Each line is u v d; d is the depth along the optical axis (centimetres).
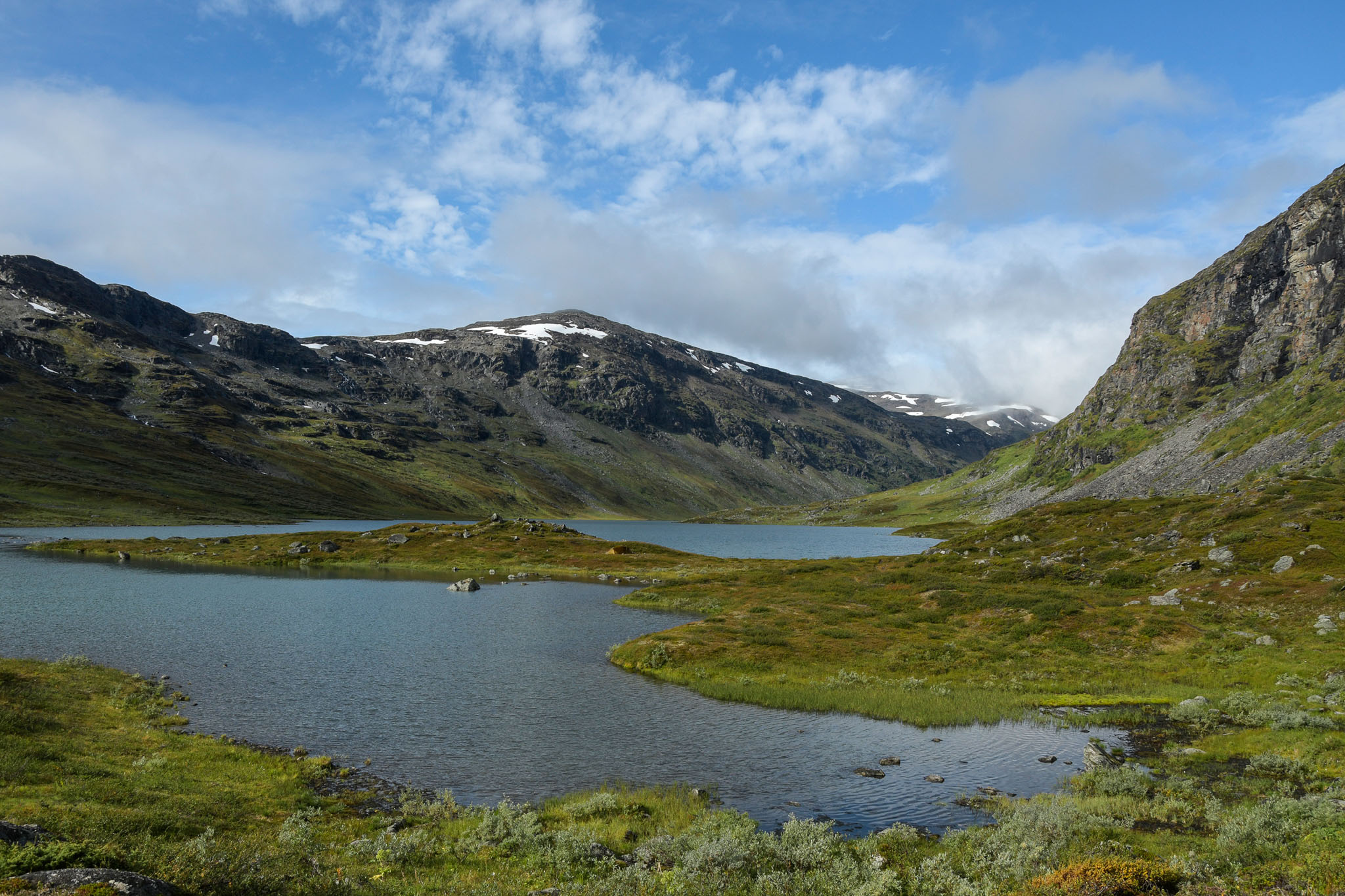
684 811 2498
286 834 2012
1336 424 18788
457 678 4619
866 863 1914
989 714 3850
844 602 7256
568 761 3138
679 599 8512
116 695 3694
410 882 1739
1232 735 3319
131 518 19600
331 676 4553
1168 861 1755
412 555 12925
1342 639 4697
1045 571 8225
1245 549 7262
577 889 1659
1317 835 1789
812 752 3297
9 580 8544
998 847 1981
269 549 12875
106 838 1716
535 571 11831
